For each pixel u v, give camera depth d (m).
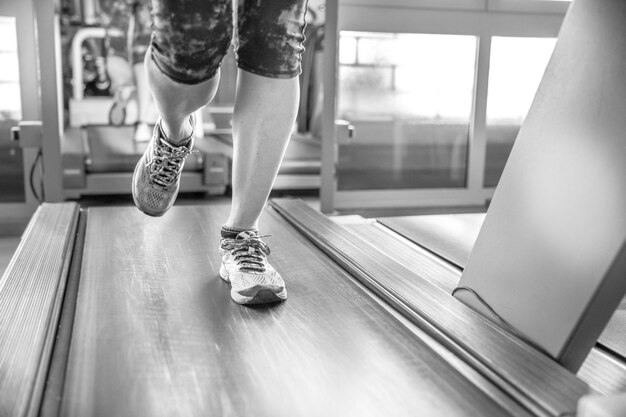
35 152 3.20
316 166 3.89
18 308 1.20
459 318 1.17
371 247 1.70
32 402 0.85
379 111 3.75
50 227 1.89
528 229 1.24
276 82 1.25
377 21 3.26
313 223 1.98
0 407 0.82
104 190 3.65
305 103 4.38
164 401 0.90
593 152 1.13
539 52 3.80
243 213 1.39
